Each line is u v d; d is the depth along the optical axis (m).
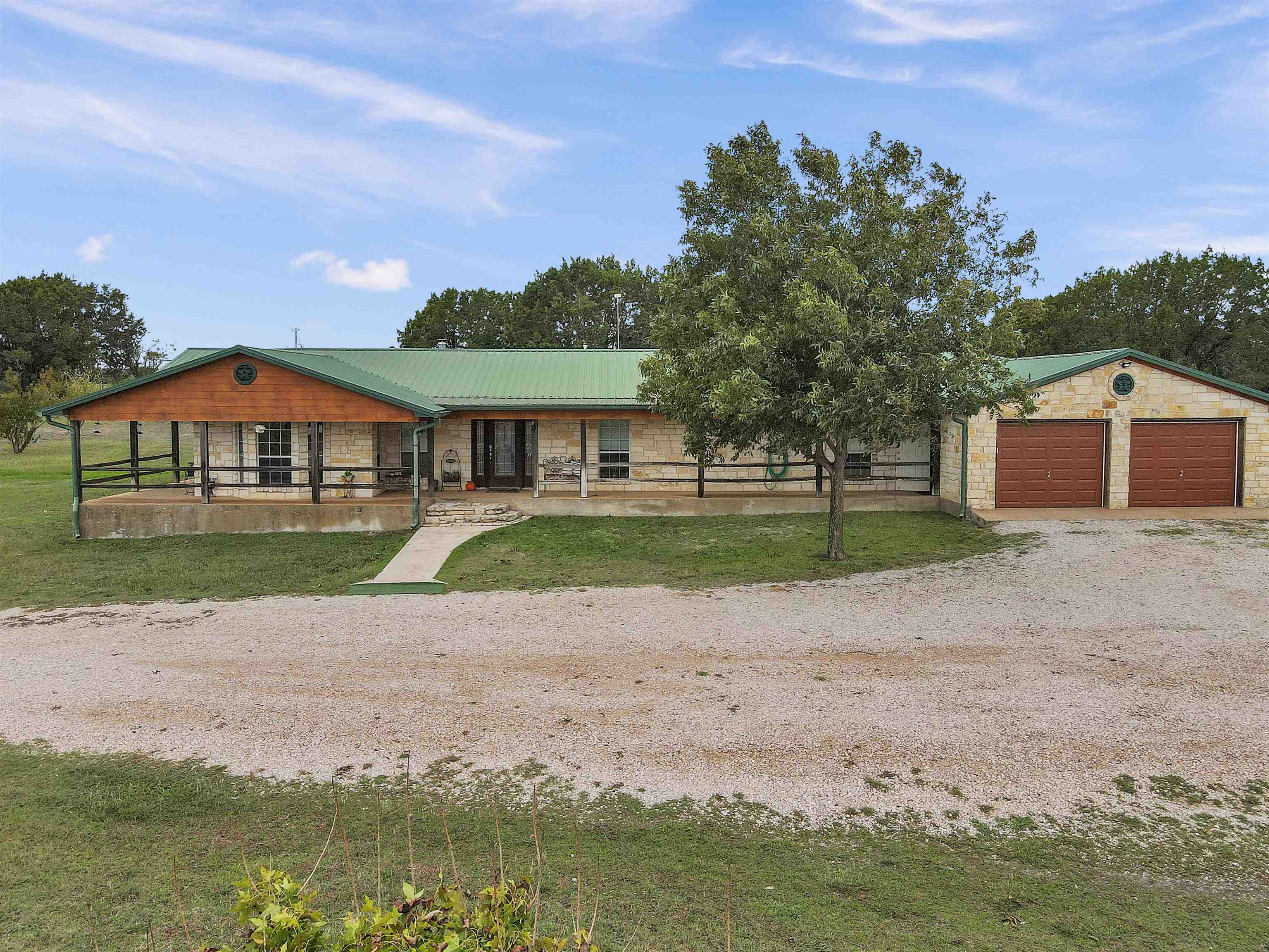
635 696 8.45
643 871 5.34
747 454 21.83
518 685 8.80
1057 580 13.13
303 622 11.26
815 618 11.32
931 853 5.63
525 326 58.31
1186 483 19.11
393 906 4.30
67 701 8.34
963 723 7.68
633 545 16.80
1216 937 4.73
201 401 18.02
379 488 20.41
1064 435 19.09
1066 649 9.77
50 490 25.38
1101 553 14.69
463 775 6.75
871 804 6.28
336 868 5.30
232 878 5.16
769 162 14.06
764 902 4.98
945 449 20.19
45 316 74.25
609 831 5.88
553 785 6.57
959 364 13.17
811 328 12.94
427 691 8.62
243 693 8.57
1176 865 5.51
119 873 5.23
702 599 12.53
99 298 89.62
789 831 5.90
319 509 18.31
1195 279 47.12
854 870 5.40
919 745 7.25
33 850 5.53
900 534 17.34
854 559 15.12
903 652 9.78
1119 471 18.95
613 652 9.92
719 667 9.32
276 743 7.38
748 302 14.28
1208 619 10.83
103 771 6.79
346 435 20.11
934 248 13.54
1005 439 19.03
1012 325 13.68
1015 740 7.33
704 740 7.39
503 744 7.33
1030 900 5.09
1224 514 17.89
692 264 14.91
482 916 2.99
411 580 13.55
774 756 7.06
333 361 21.66
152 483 26.80
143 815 6.06
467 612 11.82
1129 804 6.28
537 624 11.14
